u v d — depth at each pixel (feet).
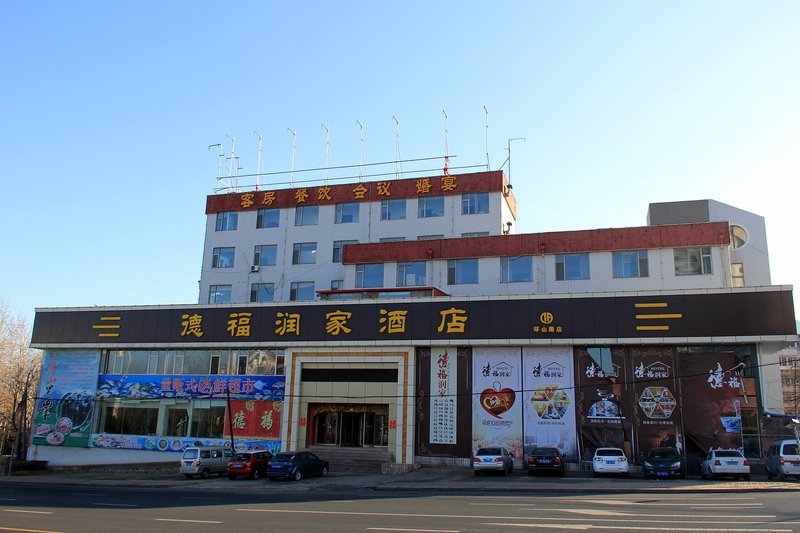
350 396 128.36
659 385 110.22
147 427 139.74
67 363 149.38
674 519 49.34
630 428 110.01
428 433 120.37
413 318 124.88
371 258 151.64
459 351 122.21
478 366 120.37
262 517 53.47
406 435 120.26
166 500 70.90
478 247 143.74
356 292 136.77
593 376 113.80
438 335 122.31
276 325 134.21
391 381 127.03
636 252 133.28
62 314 151.23
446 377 121.80
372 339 126.52
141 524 49.47
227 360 137.90
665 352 111.14
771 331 105.40
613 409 111.45
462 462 116.98
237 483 102.17
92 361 147.33
